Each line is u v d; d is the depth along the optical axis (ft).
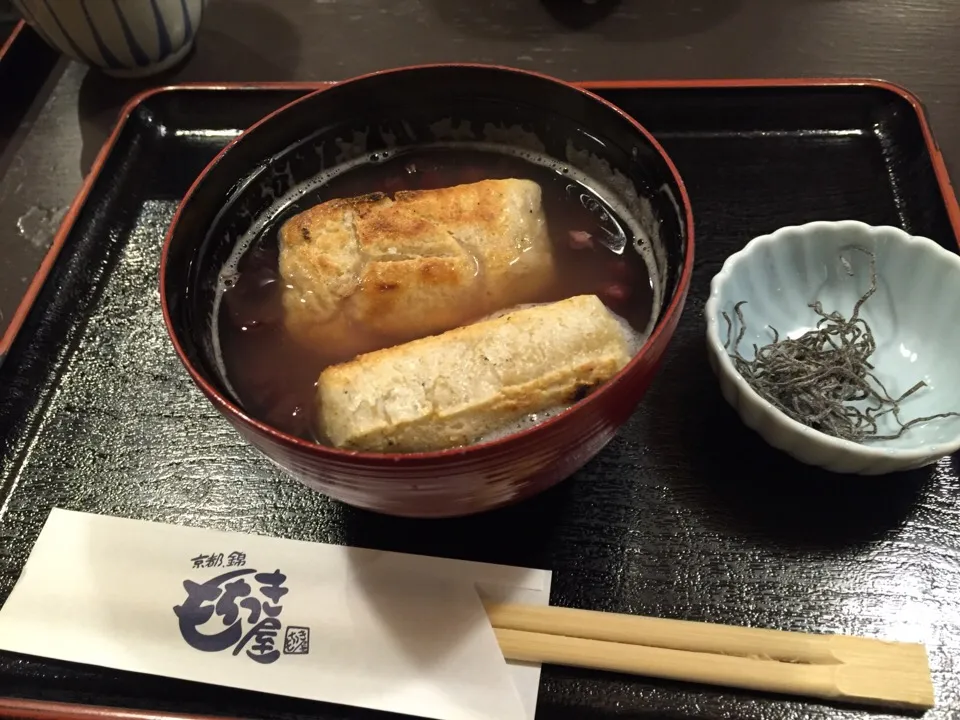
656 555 0.62
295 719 0.56
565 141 0.66
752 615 0.59
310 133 0.66
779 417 0.61
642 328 0.60
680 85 0.85
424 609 0.58
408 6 1.10
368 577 0.60
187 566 0.62
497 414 0.53
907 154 0.82
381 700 0.55
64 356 0.77
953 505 0.62
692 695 0.55
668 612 0.59
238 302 0.63
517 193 0.64
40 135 1.00
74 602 0.61
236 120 0.92
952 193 0.76
